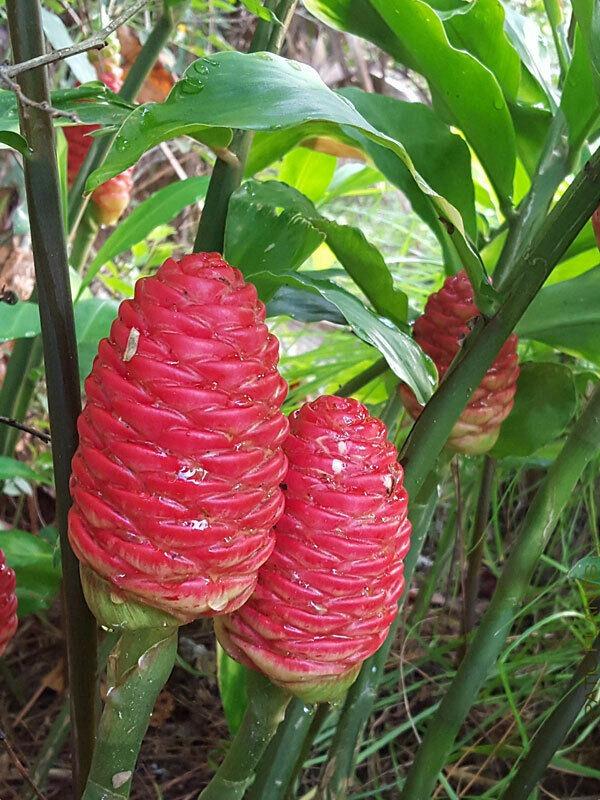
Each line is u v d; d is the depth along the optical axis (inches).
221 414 9.3
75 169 27.5
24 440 33.0
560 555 29.6
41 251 12.1
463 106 16.6
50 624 26.2
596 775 19.7
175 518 9.5
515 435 19.6
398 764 23.0
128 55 37.0
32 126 11.7
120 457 9.5
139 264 41.4
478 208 30.9
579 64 15.6
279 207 16.1
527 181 23.5
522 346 28.5
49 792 20.5
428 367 14.5
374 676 17.4
